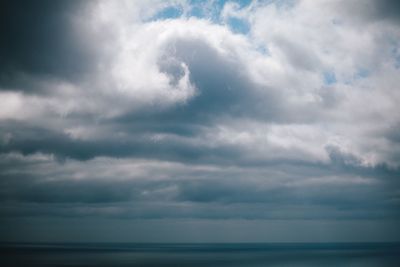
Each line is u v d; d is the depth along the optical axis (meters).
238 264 145.75
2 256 183.88
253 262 156.00
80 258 175.12
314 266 136.62
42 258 171.62
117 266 135.62
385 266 135.38
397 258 174.38
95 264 143.25
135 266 136.12
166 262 156.50
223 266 137.50
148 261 162.12
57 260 160.00
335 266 137.00
